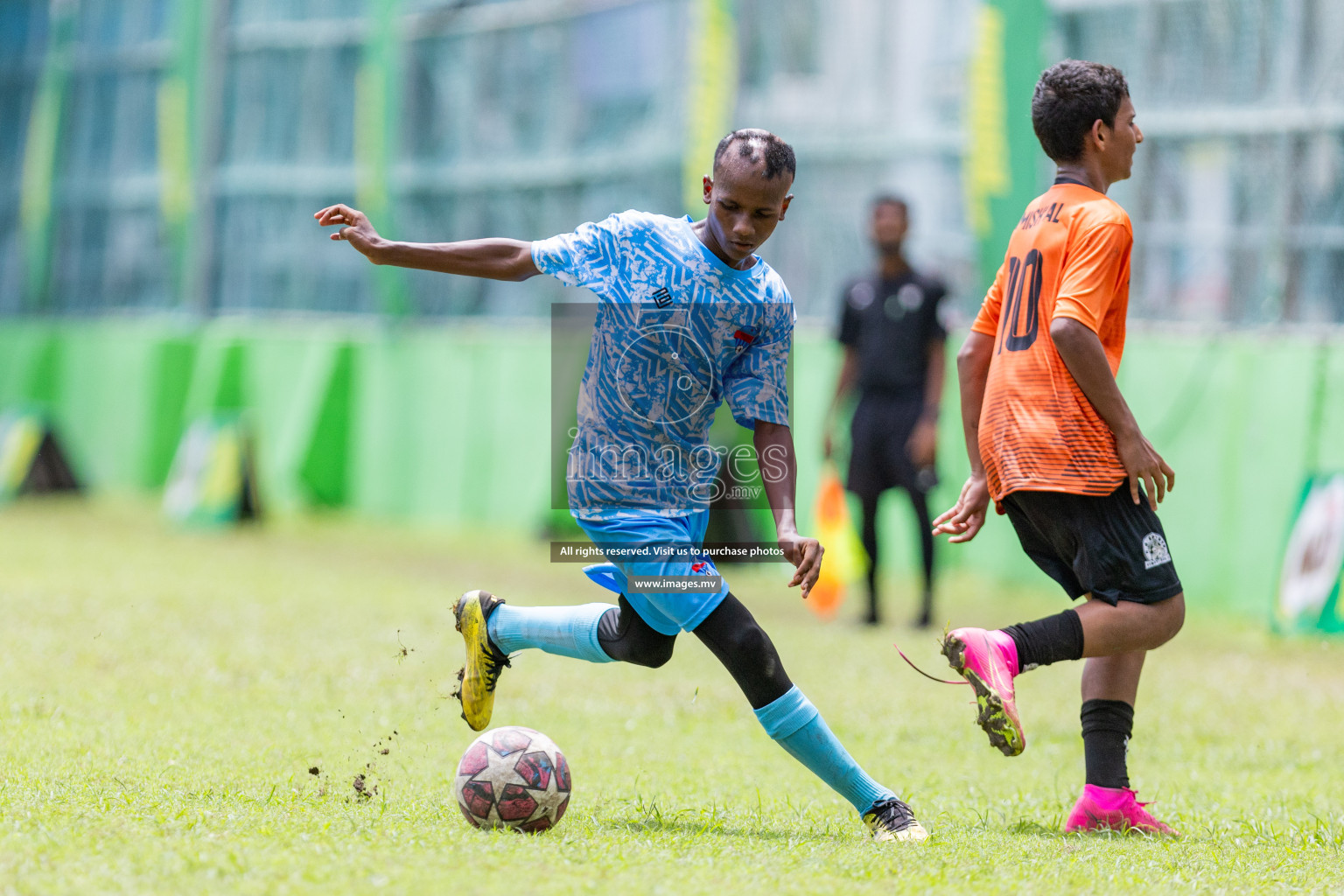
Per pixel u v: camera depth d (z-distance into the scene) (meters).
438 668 23.86
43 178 67.88
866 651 27.66
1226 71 35.81
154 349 61.34
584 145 49.16
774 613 34.31
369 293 56.38
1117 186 37.81
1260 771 18.00
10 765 14.77
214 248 61.25
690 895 10.49
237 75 60.34
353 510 55.88
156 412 61.00
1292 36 34.72
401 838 12.03
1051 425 14.20
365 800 14.10
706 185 13.47
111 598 30.12
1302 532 31.20
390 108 54.84
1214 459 35.44
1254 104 35.34
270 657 23.80
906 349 31.97
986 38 38.81
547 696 21.80
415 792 14.73
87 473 63.88
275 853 11.16
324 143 57.44
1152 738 20.16
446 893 10.20
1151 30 36.97
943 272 40.81
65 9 67.00
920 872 11.60
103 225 65.56
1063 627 13.82
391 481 54.69
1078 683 25.31
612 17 47.97
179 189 61.69
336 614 29.48
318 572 37.75
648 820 13.74
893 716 21.16
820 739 13.46
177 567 37.12
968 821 14.57
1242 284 35.72
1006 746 13.30
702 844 12.57
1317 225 34.50
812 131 43.38
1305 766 18.31
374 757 16.69
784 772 17.16
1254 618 33.81
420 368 54.12
